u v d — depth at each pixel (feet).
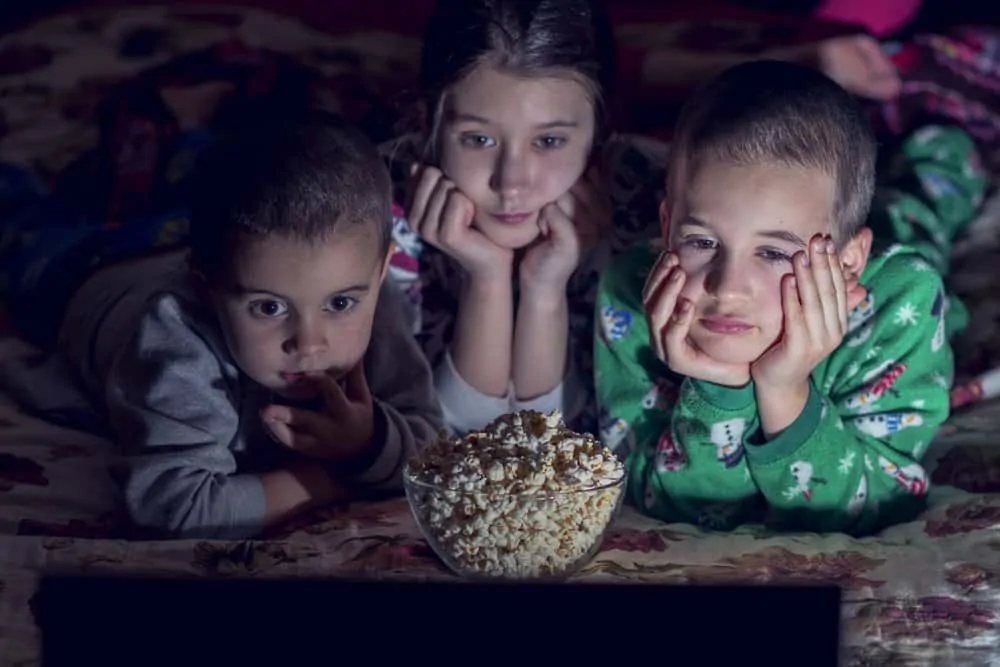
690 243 4.21
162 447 4.31
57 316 5.67
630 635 2.97
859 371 4.46
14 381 5.38
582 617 2.99
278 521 4.36
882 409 4.43
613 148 5.14
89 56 6.86
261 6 7.20
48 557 3.87
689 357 4.20
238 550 3.96
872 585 3.75
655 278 4.22
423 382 4.81
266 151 4.23
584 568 3.78
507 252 4.85
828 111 4.19
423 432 4.68
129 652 3.00
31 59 6.86
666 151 5.32
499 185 4.68
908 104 6.75
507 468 3.56
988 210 6.42
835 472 4.23
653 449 4.53
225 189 4.20
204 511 4.25
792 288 4.05
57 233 5.92
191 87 6.27
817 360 4.12
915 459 4.50
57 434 5.01
